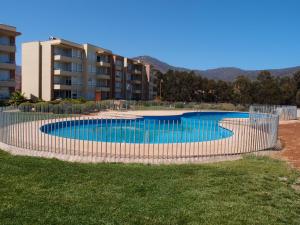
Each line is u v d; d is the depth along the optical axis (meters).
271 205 6.97
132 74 88.75
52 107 31.58
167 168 10.12
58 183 8.01
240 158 12.63
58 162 10.48
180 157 11.79
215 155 12.37
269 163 11.59
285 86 70.00
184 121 20.86
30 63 58.47
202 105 54.66
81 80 65.06
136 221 5.86
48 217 5.82
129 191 7.57
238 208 6.69
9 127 14.05
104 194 7.28
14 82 47.59
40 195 7.03
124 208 6.46
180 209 6.52
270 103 68.50
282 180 9.05
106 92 75.38
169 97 95.56
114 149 12.98
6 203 6.41
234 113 45.59
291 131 24.09
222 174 9.48
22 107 30.78
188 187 8.05
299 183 8.85
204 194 7.52
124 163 10.79
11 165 9.76
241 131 18.03
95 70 69.31
